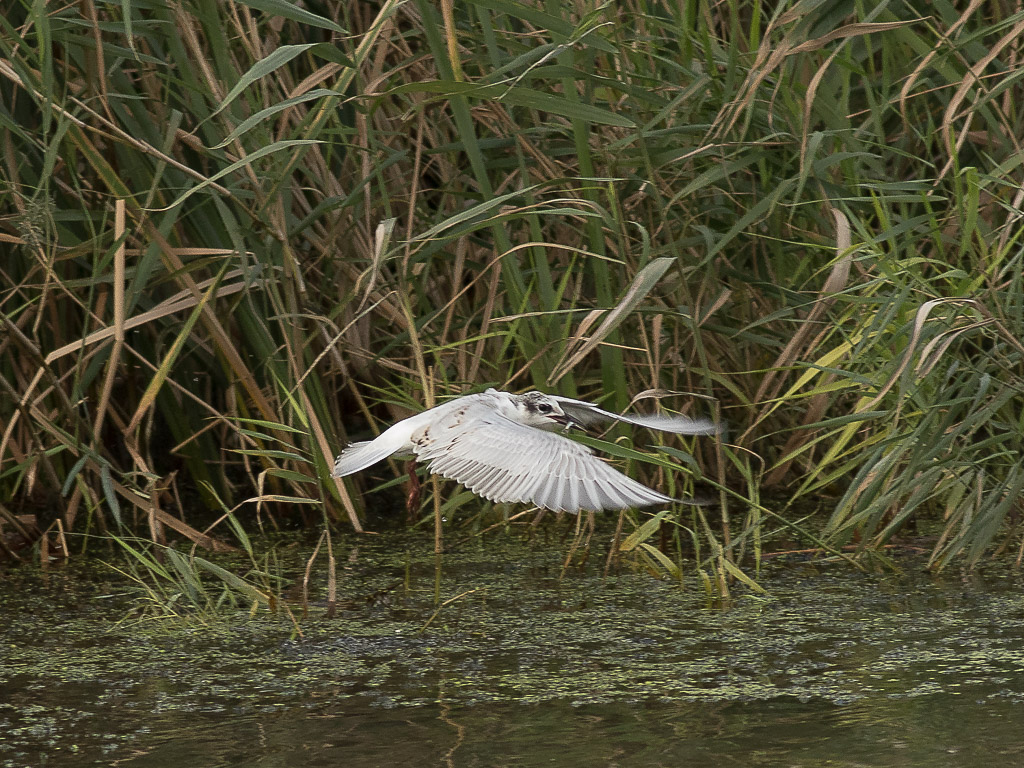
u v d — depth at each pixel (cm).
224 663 908
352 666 892
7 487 1420
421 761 698
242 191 1179
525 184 1205
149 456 1358
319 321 1227
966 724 730
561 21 1105
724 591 1049
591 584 1113
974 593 1034
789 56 1193
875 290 1134
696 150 1133
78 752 728
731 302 1363
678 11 1189
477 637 959
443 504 1364
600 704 792
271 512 1447
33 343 1214
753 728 737
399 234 1297
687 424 726
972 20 1326
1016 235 1059
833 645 905
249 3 978
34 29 1177
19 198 1167
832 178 1275
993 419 1216
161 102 1252
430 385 1100
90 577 1179
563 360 1094
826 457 1156
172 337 1413
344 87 1080
